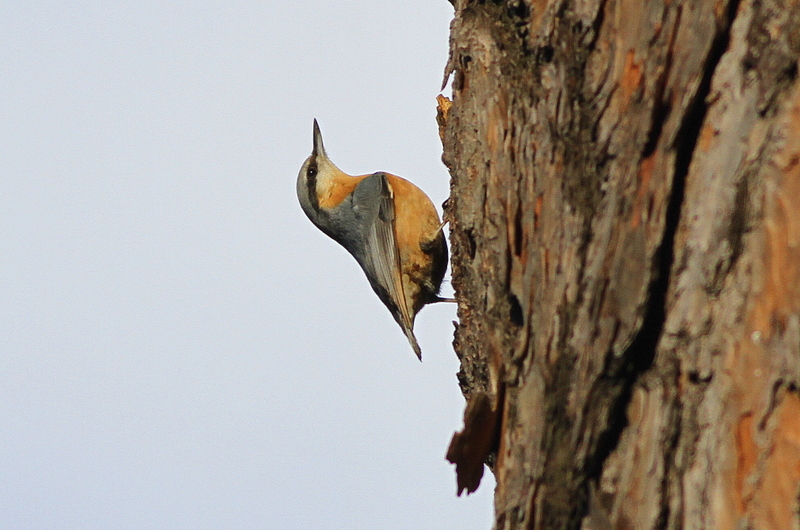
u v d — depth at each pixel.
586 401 5.61
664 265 5.31
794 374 4.68
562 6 6.25
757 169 4.91
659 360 5.30
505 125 7.01
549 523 5.79
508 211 6.87
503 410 6.55
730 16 5.08
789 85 4.82
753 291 4.88
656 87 5.38
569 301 5.84
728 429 4.91
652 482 5.23
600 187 5.75
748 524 4.79
